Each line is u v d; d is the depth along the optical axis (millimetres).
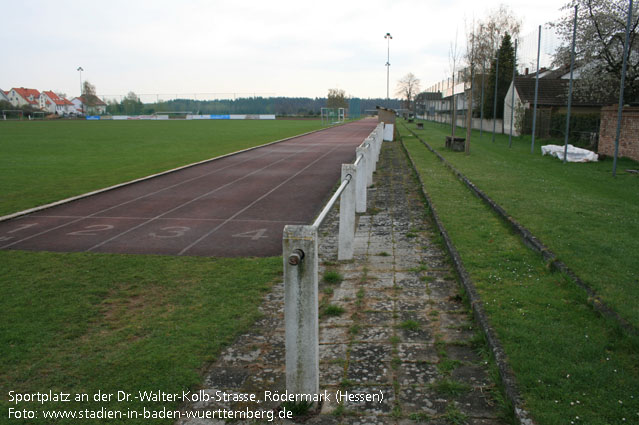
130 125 63844
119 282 6102
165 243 8039
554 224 7594
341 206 6734
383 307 5121
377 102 162750
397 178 15078
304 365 3336
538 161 18047
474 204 9836
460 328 4516
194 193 13016
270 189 13703
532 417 2928
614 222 7750
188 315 5043
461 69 43531
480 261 6055
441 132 41781
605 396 3119
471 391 3471
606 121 19500
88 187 13680
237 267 6637
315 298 3264
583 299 4664
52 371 3975
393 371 3809
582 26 21719
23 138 36094
